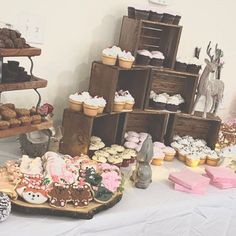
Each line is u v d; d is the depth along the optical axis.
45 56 1.72
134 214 1.32
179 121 1.97
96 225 1.24
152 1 1.96
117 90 1.85
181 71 1.83
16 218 1.17
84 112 1.60
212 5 2.18
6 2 1.56
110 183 1.32
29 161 1.35
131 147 1.74
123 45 1.78
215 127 1.96
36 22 1.65
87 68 1.86
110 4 1.83
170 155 1.82
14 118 1.33
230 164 1.89
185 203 1.46
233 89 2.44
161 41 1.89
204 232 1.54
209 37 2.23
